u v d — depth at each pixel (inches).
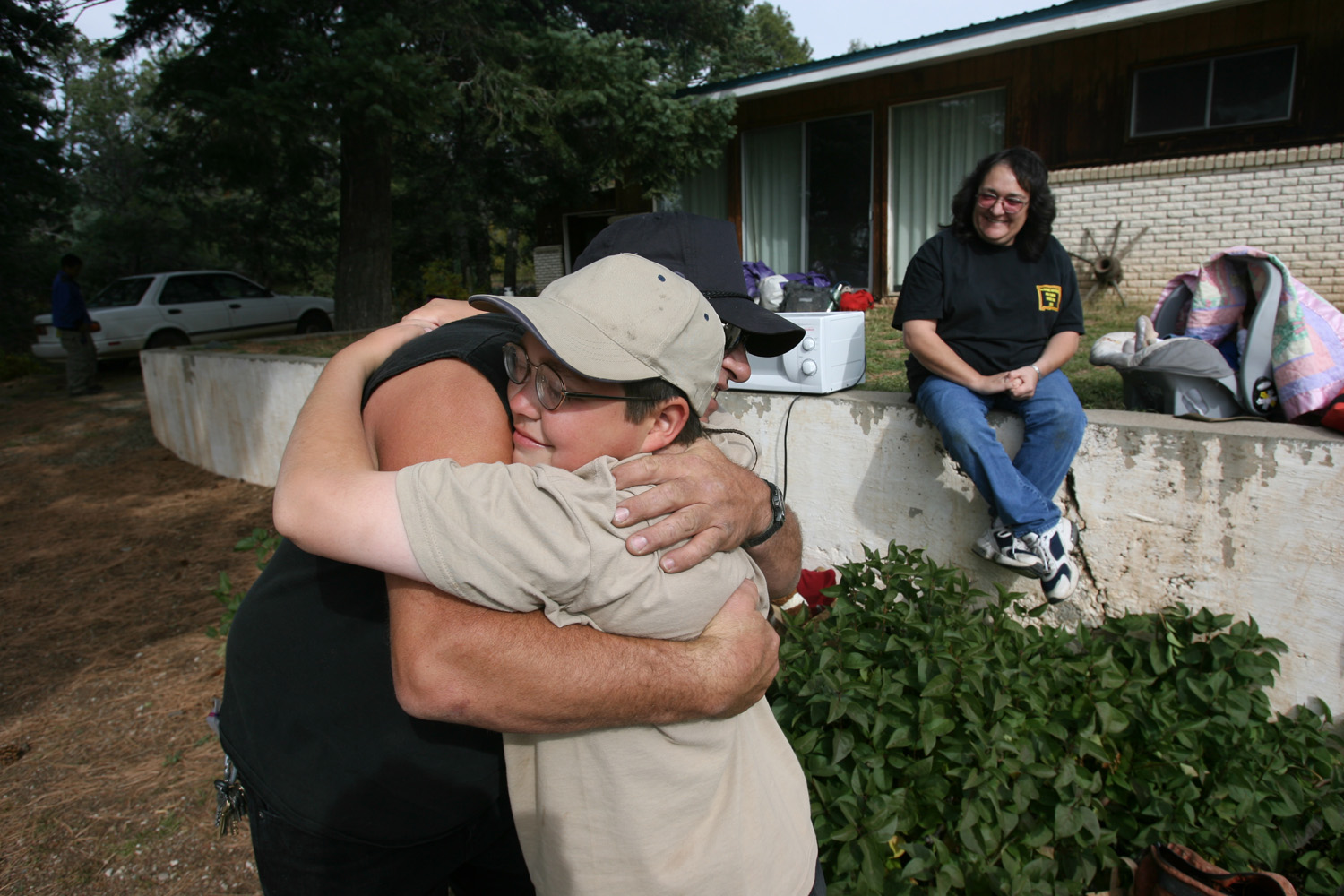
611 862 41.8
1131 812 86.7
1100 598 110.0
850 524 131.8
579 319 40.4
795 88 365.4
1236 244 291.3
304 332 553.3
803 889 48.3
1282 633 97.3
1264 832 80.2
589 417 41.6
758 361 136.7
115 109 1003.9
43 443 352.2
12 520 254.2
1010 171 105.0
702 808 42.9
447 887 57.0
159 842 106.0
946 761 84.8
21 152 540.4
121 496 272.2
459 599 37.1
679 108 377.4
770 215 408.8
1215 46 286.0
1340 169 269.9
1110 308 306.7
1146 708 87.6
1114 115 309.0
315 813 47.0
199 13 374.9
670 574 40.5
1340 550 92.0
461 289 765.9
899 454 123.6
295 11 337.1
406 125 335.3
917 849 78.0
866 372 184.9
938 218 356.5
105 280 900.0
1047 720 86.7
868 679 89.4
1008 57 325.4
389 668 45.3
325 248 823.7
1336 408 93.9
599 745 41.2
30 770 123.3
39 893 99.0
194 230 773.3
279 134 313.7
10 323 783.1
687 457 44.1
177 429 313.9
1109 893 82.3
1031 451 107.5
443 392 42.8
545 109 382.6
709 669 41.1
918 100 350.6
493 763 48.9
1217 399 108.5
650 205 465.4
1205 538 100.6
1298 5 271.1
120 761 124.2
